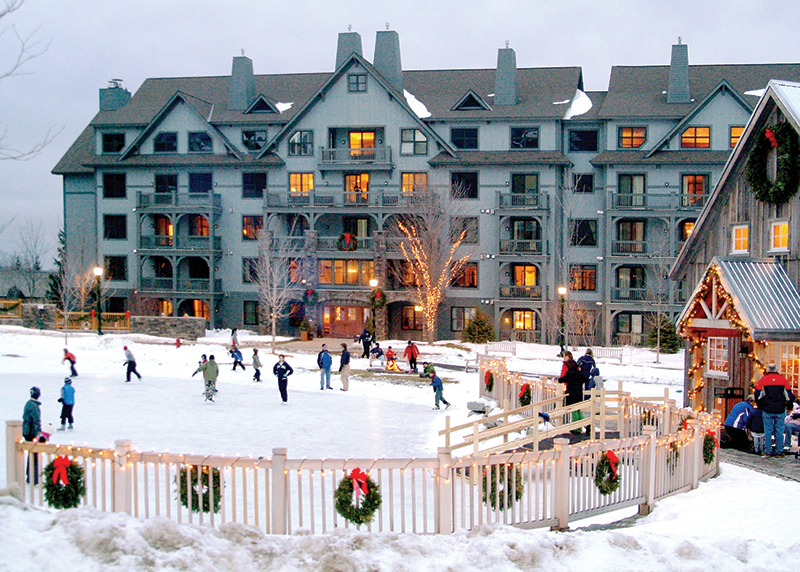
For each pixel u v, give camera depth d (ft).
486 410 72.49
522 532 29.32
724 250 67.05
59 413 72.69
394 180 159.12
